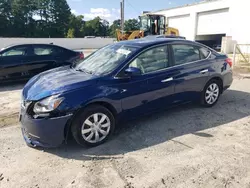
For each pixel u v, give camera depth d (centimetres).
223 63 503
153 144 350
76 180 271
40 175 282
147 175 278
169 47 423
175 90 425
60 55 838
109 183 265
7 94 661
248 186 256
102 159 313
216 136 373
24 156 323
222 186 256
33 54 783
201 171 283
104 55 426
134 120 432
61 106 312
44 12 6344
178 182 264
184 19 2767
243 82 765
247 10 2011
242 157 311
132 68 359
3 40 2683
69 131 335
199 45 473
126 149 338
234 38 2164
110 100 348
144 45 403
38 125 309
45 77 390
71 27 6606
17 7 5803
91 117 337
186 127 408
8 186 262
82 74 378
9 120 455
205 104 493
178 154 321
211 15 2406
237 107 506
